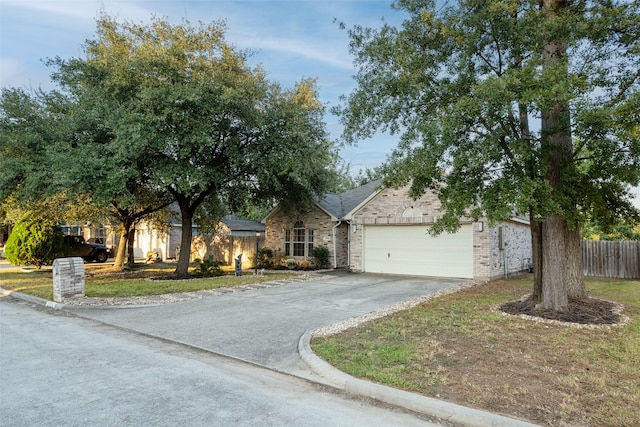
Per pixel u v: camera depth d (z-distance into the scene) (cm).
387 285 1291
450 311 820
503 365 492
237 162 1361
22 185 1214
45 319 840
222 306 941
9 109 1202
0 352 591
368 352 550
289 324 760
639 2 701
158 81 1237
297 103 1432
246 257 2203
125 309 927
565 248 873
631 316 763
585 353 534
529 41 723
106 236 2895
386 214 1652
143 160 1314
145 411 384
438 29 790
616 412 365
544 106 621
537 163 700
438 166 786
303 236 2006
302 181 1438
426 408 391
